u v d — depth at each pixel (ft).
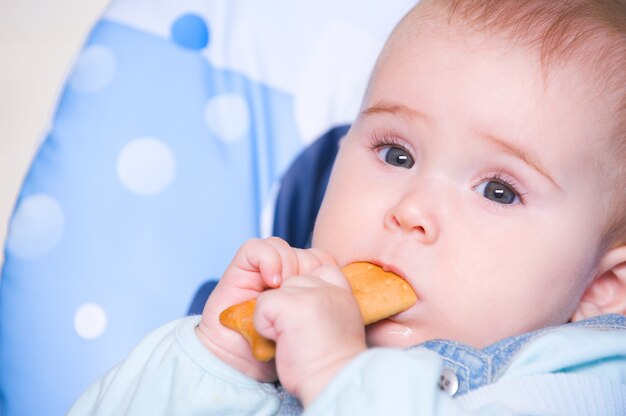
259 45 6.25
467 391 4.18
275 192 5.98
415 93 4.69
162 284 5.49
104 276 5.45
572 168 4.62
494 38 4.72
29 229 5.49
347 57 6.36
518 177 4.54
